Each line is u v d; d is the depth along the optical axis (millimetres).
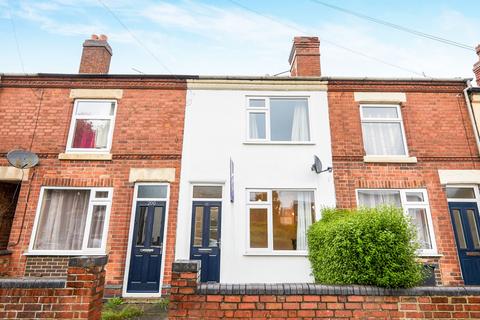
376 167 8344
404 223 4223
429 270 5238
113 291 7211
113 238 7617
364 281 3896
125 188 8047
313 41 10148
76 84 8938
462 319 3527
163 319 5703
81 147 8570
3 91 8758
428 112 8859
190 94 9016
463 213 8070
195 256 7730
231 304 3600
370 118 8922
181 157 8375
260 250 7777
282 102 9227
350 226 4324
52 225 7879
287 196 8273
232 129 8719
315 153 8500
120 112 8719
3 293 3568
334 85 9125
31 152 7973
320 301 3613
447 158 8367
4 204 8430
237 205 8031
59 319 3496
